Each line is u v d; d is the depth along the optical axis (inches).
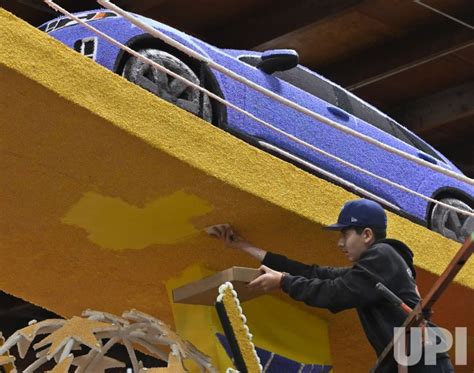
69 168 306.3
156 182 311.7
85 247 350.3
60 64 281.4
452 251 378.0
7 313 644.1
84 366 230.5
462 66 619.5
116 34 344.5
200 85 355.3
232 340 234.1
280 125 368.5
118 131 290.0
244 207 324.2
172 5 556.4
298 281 286.2
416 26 579.8
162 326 232.4
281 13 560.1
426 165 319.0
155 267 359.6
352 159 388.8
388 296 244.2
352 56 603.5
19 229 341.7
